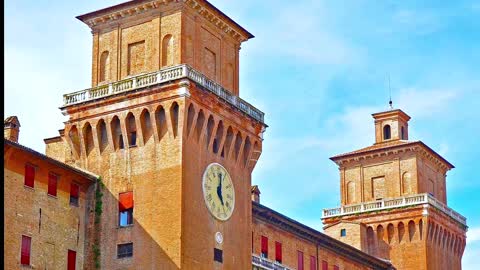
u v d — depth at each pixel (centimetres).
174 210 6153
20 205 5872
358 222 10731
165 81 6362
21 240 5831
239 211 6919
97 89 6694
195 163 6397
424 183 11044
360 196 11162
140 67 6681
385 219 10725
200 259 6266
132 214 6369
